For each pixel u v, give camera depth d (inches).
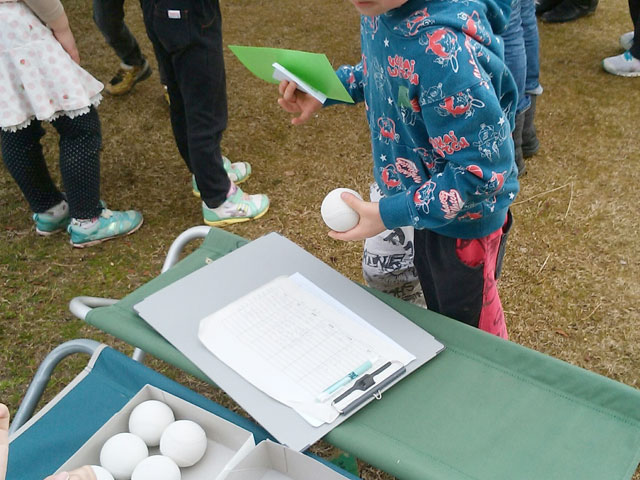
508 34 88.4
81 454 40.4
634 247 98.0
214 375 44.5
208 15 83.9
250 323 48.1
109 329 49.9
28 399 49.4
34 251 101.8
